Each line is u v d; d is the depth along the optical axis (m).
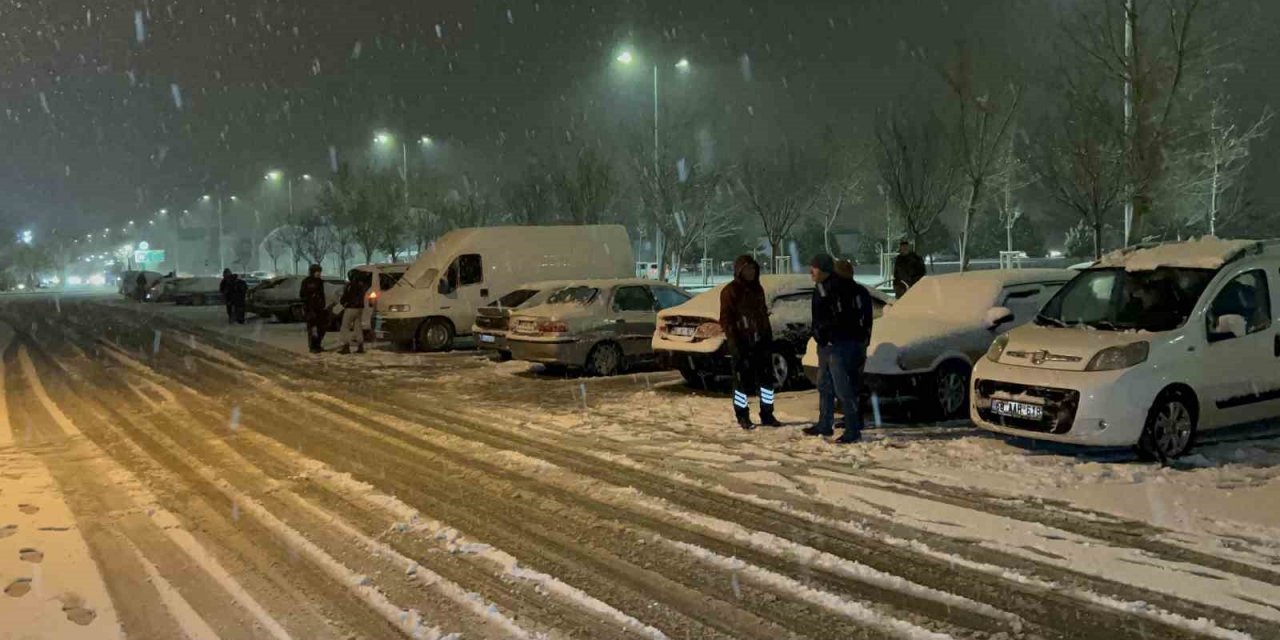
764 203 26.17
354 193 39.41
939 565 5.45
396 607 5.07
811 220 40.34
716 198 30.88
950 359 9.89
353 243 46.47
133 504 7.36
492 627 4.76
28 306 46.94
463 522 6.64
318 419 11.27
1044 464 7.66
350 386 14.23
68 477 8.38
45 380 15.91
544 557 5.83
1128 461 7.78
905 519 6.35
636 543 6.05
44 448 9.84
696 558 5.72
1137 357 7.62
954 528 6.12
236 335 24.97
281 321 29.62
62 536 6.49
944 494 6.91
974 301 10.41
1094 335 8.04
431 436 9.95
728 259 48.00
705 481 7.57
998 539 5.87
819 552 5.74
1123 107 15.28
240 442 9.90
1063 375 7.75
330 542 6.26
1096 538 5.83
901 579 5.24
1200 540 5.73
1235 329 7.96
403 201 38.12
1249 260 8.27
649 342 14.80
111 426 11.16
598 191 28.23
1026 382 7.95
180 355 19.80
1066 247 41.25
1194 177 18.53
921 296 10.95
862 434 9.15
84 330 28.19
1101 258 9.16
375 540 6.28
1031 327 8.73
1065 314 8.91
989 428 8.33
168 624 4.89
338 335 24.25
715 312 12.09
